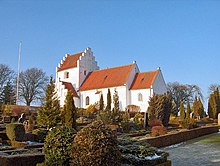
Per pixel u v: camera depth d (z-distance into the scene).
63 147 7.88
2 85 60.88
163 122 37.28
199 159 14.93
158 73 53.50
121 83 53.44
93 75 60.50
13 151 10.37
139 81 54.03
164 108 37.41
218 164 13.31
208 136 29.81
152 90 50.91
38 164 8.22
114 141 7.75
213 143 23.12
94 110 46.69
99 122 8.05
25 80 62.47
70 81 60.78
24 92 62.12
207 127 32.78
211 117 58.22
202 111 61.09
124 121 30.67
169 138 22.20
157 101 37.56
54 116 25.47
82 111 45.22
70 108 24.70
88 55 62.38
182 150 18.92
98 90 55.78
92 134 7.54
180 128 33.72
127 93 53.09
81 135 7.63
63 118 26.08
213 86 72.25
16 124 18.16
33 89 62.69
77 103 57.38
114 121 30.92
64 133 8.10
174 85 73.69
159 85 53.28
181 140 24.64
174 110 56.31
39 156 8.88
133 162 9.22
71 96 25.17
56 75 63.84
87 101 57.03
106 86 55.00
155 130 25.17
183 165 13.11
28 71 62.88
